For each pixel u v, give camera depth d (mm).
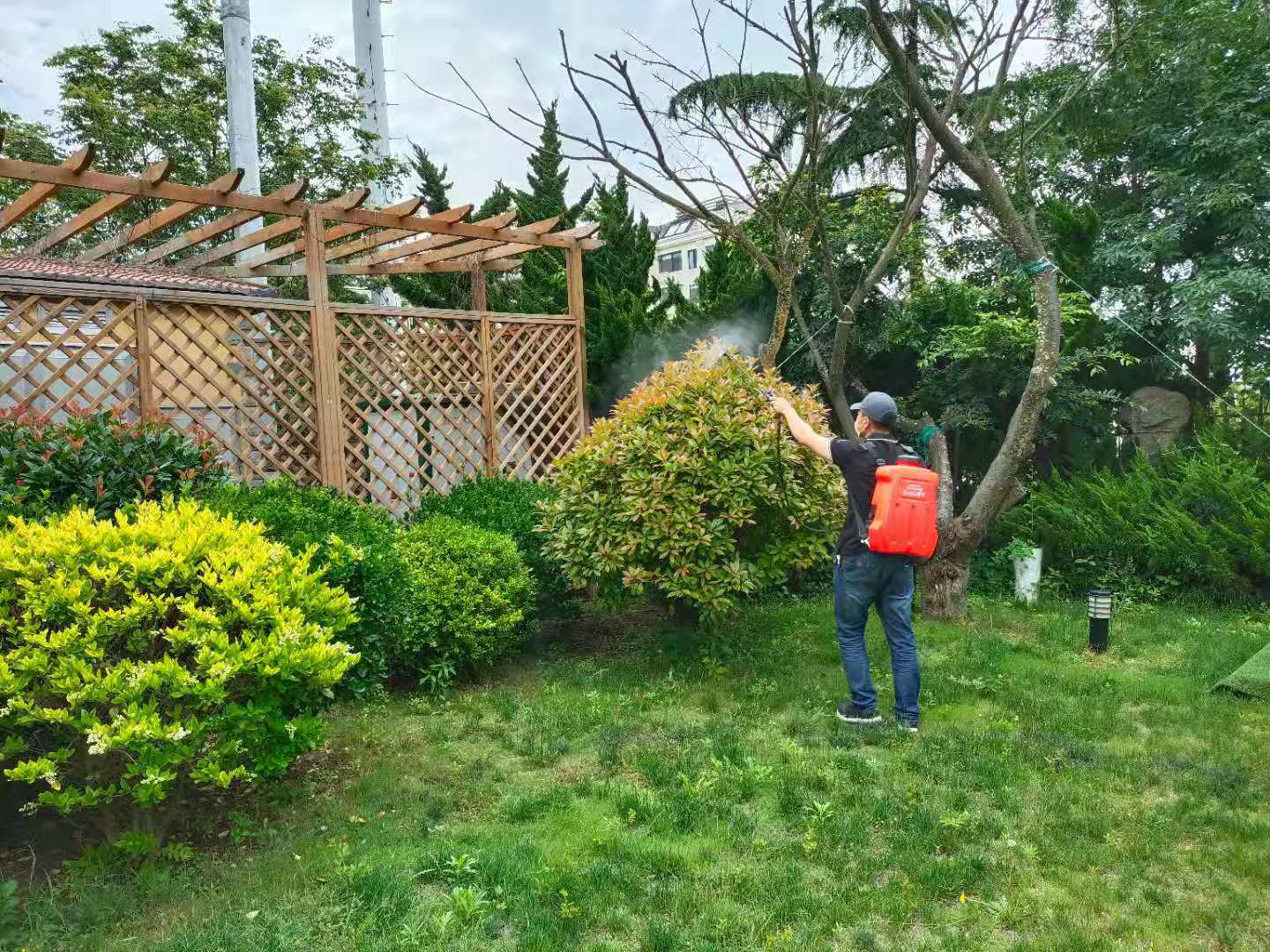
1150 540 7629
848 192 11062
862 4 5500
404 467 8531
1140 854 3252
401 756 4340
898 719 4637
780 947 2691
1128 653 6043
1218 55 11469
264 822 3648
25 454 4758
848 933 2787
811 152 6238
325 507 5438
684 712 4965
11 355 5660
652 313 10414
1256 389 11094
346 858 3277
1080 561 7992
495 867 3133
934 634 6488
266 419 7281
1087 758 4152
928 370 10039
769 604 7656
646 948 2707
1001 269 10508
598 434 5945
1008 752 4215
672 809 3594
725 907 2904
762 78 7750
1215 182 11125
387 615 4812
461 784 4020
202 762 3191
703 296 10320
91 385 7855
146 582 3369
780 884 3041
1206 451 8250
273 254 8562
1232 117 11117
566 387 9234
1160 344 10836
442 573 5441
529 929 2805
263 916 2879
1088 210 9992
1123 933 2791
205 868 3211
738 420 5637
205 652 3156
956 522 6914
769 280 9742
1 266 8359
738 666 5777
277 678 3301
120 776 3414
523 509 6832
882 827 3490
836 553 4734
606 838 3395
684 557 5547
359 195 7035
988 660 5750
